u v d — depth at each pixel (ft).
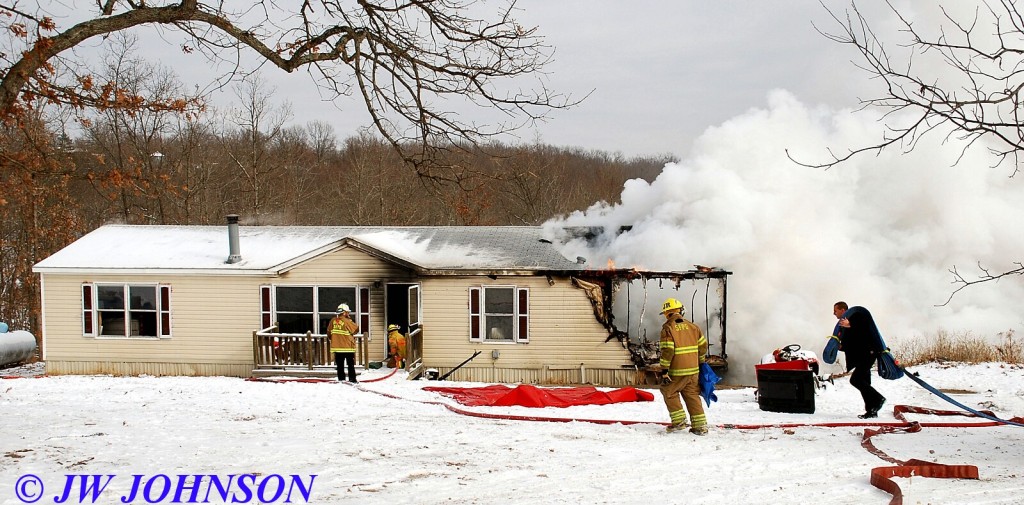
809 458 27.12
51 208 98.94
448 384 56.75
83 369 74.95
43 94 29.84
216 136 156.66
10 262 122.72
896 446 29.81
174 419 37.06
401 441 30.96
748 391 51.44
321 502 21.27
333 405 43.42
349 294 72.84
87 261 74.84
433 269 71.56
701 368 33.30
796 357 47.34
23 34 29.09
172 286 74.33
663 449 29.25
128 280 74.59
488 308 72.69
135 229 83.82
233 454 27.99
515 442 30.89
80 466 25.72
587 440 31.45
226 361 73.87
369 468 25.73
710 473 24.88
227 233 82.69
